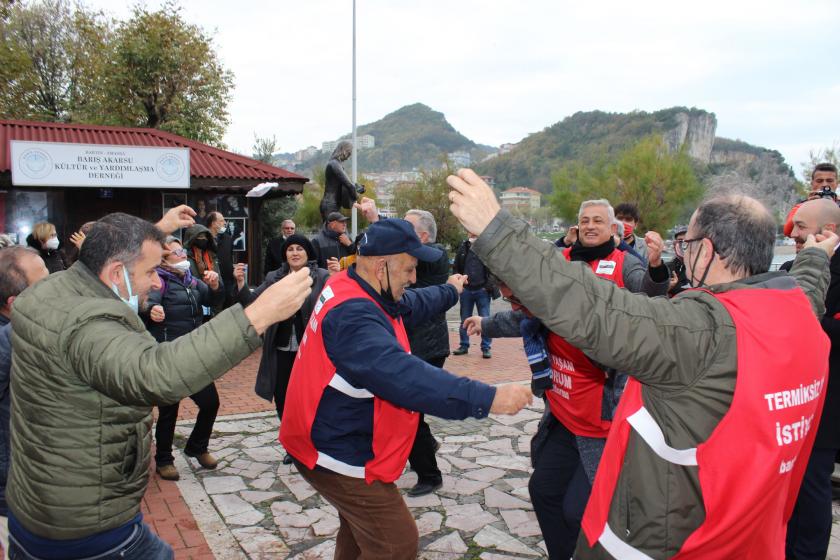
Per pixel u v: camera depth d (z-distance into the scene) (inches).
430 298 121.4
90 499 73.5
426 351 175.6
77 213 447.2
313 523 152.6
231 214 484.4
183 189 467.8
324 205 288.2
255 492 170.7
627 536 61.3
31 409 72.8
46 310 72.9
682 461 58.2
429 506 164.1
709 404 57.0
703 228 65.8
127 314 73.7
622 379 104.7
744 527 57.4
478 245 59.9
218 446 208.1
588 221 130.5
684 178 1318.9
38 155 382.3
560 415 113.2
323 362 94.4
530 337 115.6
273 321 67.3
